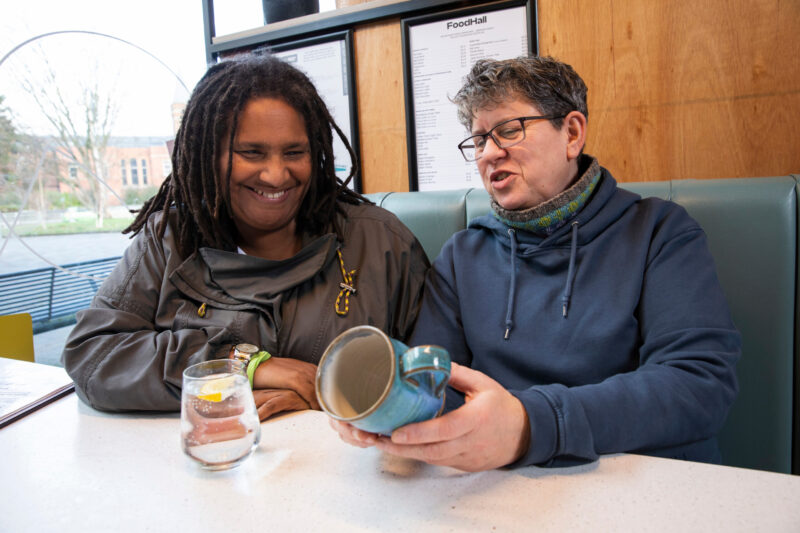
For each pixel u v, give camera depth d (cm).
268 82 88
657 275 84
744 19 121
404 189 164
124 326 86
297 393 76
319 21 165
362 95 165
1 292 201
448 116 153
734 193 103
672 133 131
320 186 105
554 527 45
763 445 102
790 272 99
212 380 58
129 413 76
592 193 95
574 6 135
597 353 85
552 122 89
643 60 131
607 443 58
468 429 50
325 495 52
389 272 102
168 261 94
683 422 64
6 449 65
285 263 94
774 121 122
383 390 48
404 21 153
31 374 95
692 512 46
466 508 49
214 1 189
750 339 102
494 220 102
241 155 89
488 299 97
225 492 53
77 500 53
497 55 145
